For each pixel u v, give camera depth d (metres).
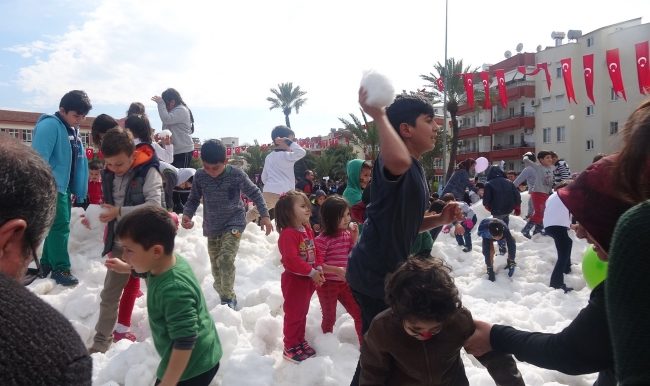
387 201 2.32
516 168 42.72
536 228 9.06
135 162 3.93
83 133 44.31
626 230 1.11
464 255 8.09
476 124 47.16
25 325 0.94
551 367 1.78
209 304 4.70
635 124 1.39
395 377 2.27
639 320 1.04
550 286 6.44
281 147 7.38
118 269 2.89
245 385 3.19
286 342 3.70
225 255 4.48
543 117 39.06
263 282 5.53
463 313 2.11
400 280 1.92
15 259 1.14
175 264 2.66
